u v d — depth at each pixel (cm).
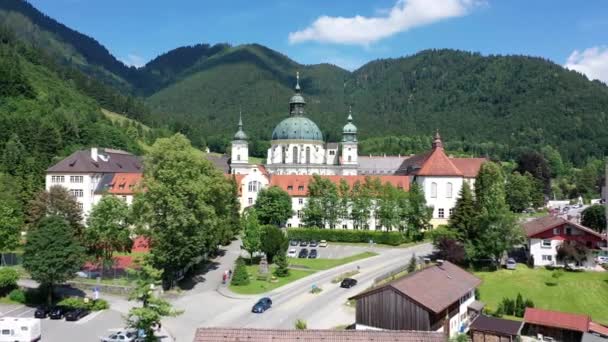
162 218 8462
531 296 8594
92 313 7350
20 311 7512
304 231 13050
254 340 4619
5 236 9750
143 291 5281
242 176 15500
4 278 7962
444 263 7319
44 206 10875
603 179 19162
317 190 13775
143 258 8225
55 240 7544
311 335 4688
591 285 8950
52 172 14162
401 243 12538
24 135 19175
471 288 6756
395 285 5709
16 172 15612
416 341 4659
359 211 13250
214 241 9981
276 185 14625
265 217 13500
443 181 14425
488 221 9850
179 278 9112
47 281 7462
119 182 14388
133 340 6094
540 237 10075
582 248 9656
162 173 8481
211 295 8325
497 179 12650
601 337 6544
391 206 12781
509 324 6228
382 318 5725
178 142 8969
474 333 6184
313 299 8000
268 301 7625
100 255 9481
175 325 6844
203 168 9888
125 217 9481
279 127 19975
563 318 6806
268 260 10631
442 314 6022
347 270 9875
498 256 9838
